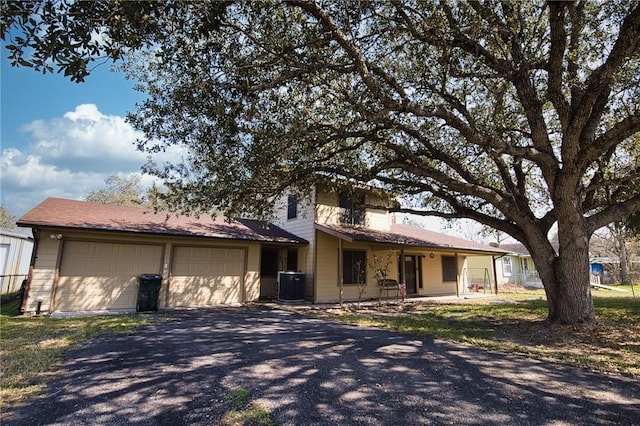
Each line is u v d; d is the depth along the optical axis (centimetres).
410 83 789
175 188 920
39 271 1012
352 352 592
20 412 346
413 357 563
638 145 856
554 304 848
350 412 350
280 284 1441
